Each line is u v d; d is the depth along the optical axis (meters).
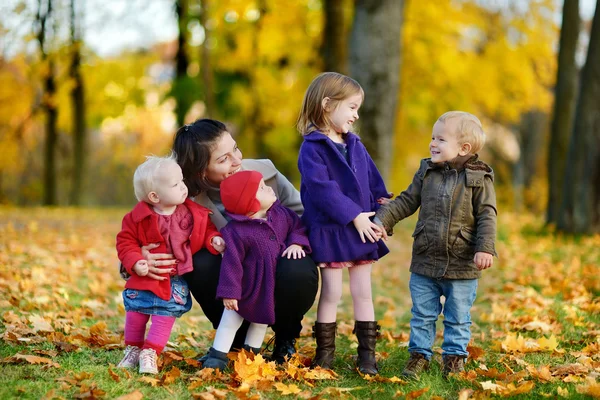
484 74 17.81
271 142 18.84
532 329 4.90
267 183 4.12
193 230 3.65
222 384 3.40
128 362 3.66
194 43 18.50
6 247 8.01
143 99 21.14
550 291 6.27
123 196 36.62
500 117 25.08
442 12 17.12
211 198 3.93
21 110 23.53
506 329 4.92
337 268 3.76
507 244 10.33
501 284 7.05
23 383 3.25
